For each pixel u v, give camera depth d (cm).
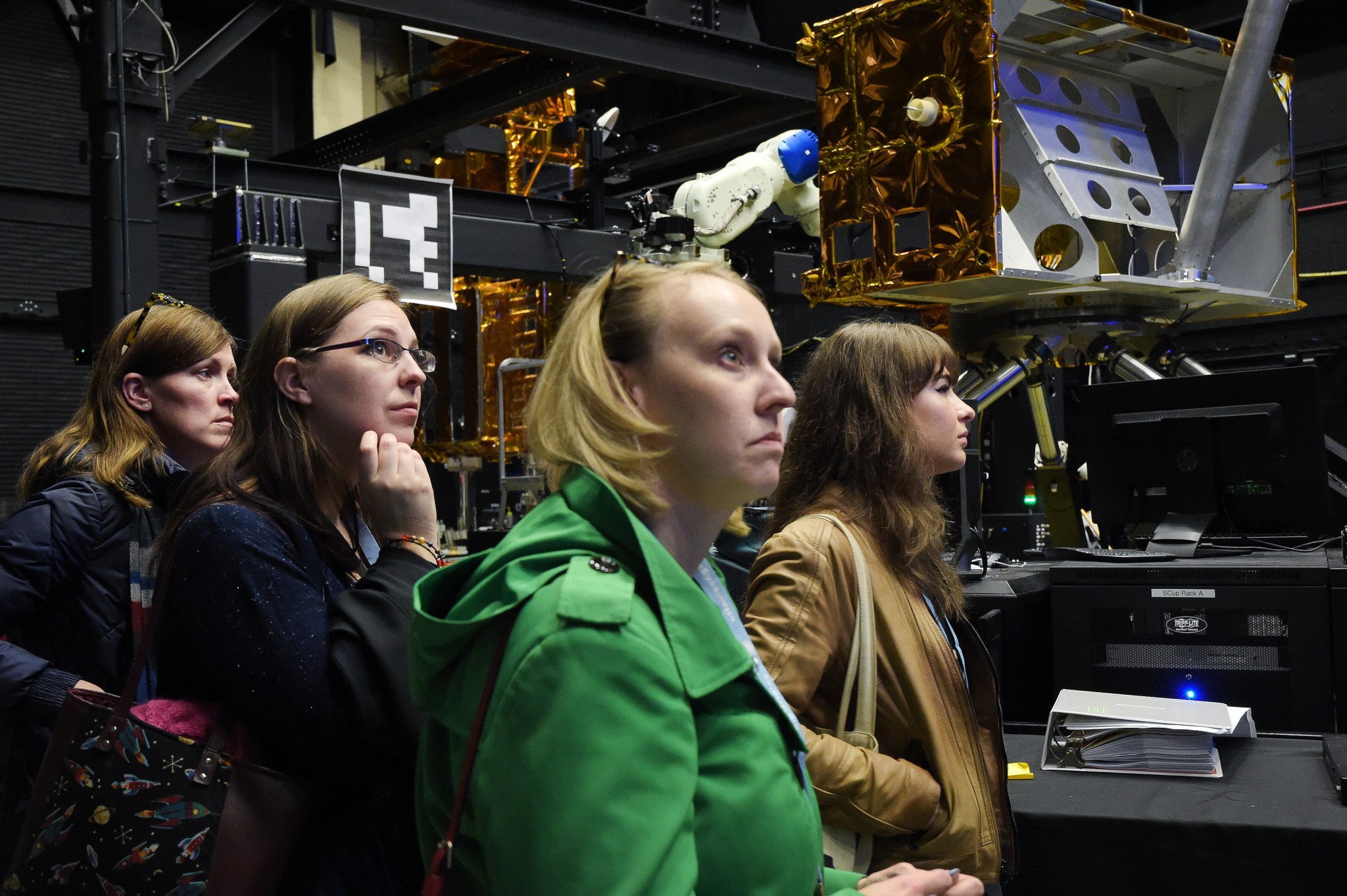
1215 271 432
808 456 176
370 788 121
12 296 987
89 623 173
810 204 475
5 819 174
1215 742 220
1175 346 428
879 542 167
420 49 971
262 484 132
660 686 74
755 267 581
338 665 116
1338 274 688
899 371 171
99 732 118
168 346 189
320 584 127
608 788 71
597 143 628
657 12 571
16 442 987
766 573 159
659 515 87
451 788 84
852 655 157
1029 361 390
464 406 845
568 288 694
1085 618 265
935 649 162
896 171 371
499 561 81
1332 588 245
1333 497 354
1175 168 441
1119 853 175
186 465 194
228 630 118
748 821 78
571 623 74
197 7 1066
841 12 702
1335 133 838
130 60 449
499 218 631
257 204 472
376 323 138
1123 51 392
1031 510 510
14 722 170
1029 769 201
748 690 82
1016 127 380
